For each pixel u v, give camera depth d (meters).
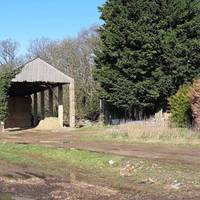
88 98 74.56
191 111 36.62
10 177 20.05
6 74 50.47
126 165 21.12
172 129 34.06
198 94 33.56
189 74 45.12
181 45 44.38
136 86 45.72
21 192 16.72
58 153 26.16
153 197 15.15
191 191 15.73
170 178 17.66
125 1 46.97
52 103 63.66
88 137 36.06
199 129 33.56
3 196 16.03
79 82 77.31
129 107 49.00
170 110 41.47
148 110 49.09
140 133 33.22
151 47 44.91
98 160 22.88
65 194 16.09
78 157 24.30
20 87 59.44
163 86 45.09
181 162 21.03
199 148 26.77
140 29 45.28
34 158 25.83
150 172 19.12
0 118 50.06
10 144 32.00
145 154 24.27
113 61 48.25
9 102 62.94
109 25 47.91
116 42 46.88
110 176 19.61
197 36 46.00
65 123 65.25
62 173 20.84
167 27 46.16
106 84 48.31
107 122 52.44
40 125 56.09
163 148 27.11
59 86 57.53
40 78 54.19
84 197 15.47
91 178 19.33
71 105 55.28
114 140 32.69
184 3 45.72
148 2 45.69
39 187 17.59
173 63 44.47
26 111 64.25
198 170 18.69
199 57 44.81
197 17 46.06
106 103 52.12
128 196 15.39
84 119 69.44
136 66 45.69
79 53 81.56
